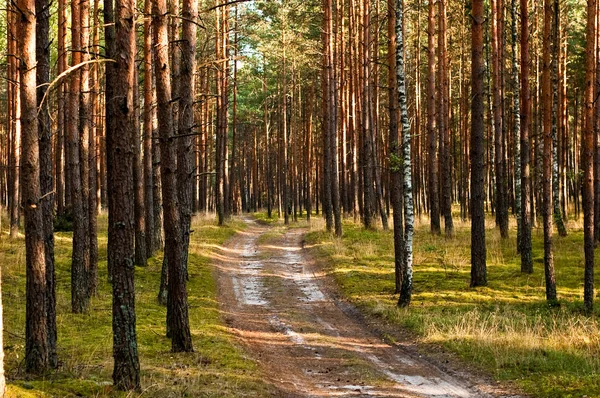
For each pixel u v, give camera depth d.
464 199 39.16
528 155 20.94
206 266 25.12
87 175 16.62
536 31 31.67
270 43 44.44
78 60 15.45
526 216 20.97
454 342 13.37
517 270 21.55
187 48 14.76
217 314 17.22
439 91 32.50
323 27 35.03
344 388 10.49
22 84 8.96
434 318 15.65
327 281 23.11
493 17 27.22
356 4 35.69
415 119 42.72
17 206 26.03
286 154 47.75
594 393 9.13
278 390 10.20
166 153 12.42
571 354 11.83
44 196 9.41
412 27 39.94
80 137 16.53
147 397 8.44
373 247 27.97
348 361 12.59
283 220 52.44
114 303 8.74
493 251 24.91
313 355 13.32
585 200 15.79
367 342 14.67
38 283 9.33
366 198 34.34
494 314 15.41
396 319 16.25
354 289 20.80
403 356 13.11
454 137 45.78
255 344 14.31
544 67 17.12
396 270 19.69
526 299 17.64
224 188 45.25
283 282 23.36
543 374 10.70
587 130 16.16
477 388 10.42
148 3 21.20
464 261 23.88
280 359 12.91
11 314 14.52
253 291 21.67
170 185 12.45
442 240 28.62
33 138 9.11
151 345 12.72
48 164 10.45
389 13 20.73
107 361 10.77
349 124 40.50
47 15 10.51
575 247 24.95
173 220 12.41
